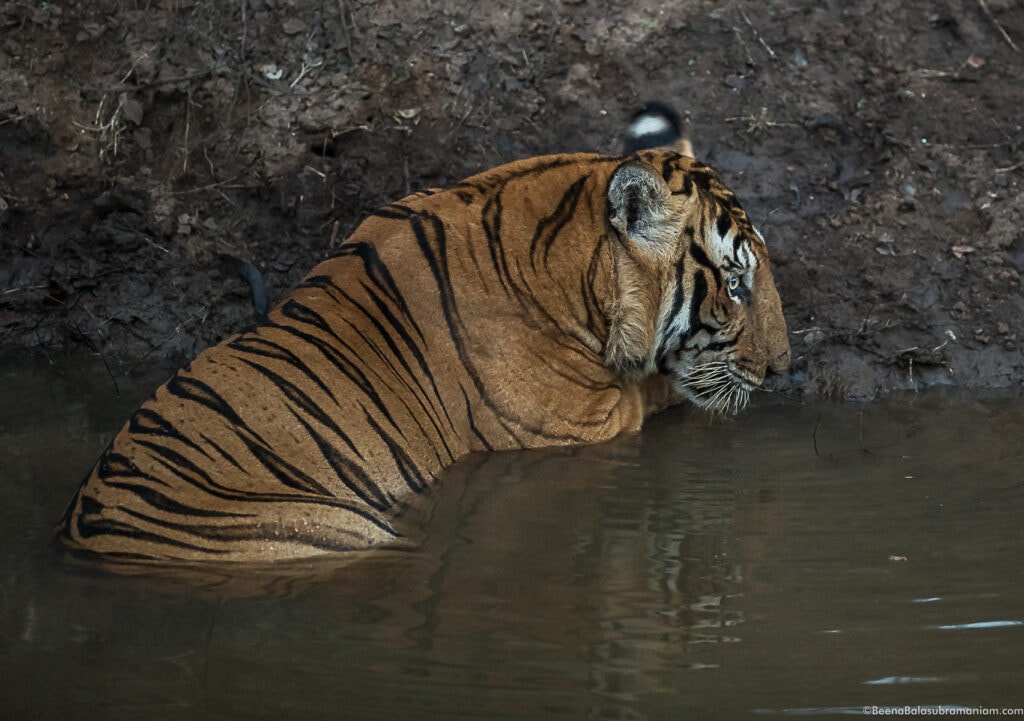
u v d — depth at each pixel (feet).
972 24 49.14
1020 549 29.68
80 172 47.19
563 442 36.29
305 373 32.27
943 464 35.06
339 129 47.11
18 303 46.09
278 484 30.27
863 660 25.12
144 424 30.96
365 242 35.24
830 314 42.68
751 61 48.11
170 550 28.58
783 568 28.99
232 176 47.16
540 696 24.12
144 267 46.50
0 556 29.25
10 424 37.99
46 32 48.96
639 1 49.55
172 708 23.86
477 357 35.04
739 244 36.91
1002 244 43.57
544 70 48.11
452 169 46.37
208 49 49.03
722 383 38.11
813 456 35.83
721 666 25.11
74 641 26.11
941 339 42.19
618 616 26.94
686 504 32.50
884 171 45.44
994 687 24.20
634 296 36.09
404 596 27.89
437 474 34.04
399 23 49.19
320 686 24.54
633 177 34.35
